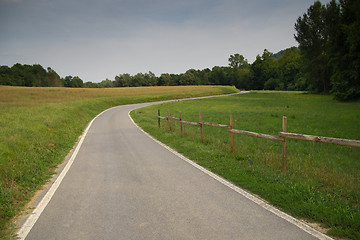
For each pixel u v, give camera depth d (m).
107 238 3.33
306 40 61.47
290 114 19.38
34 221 3.94
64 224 3.79
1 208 4.44
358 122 14.28
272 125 14.38
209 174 6.03
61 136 12.22
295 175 5.64
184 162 7.26
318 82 61.62
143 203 4.46
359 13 35.75
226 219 3.71
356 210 3.81
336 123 14.18
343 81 35.06
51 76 161.25
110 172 6.57
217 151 8.31
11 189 5.21
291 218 3.67
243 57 161.00
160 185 5.38
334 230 3.23
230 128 7.97
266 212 3.91
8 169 6.23
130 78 155.00
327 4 54.62
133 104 45.09
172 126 14.34
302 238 3.12
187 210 4.09
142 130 14.80
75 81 183.88
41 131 11.42
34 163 7.36
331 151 8.61
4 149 7.42
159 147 9.69
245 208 4.07
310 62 60.41
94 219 3.91
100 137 12.84
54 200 4.79
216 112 24.06
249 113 21.70
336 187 4.79
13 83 123.88
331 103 30.91
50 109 20.58
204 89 84.62
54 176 6.47
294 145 9.57
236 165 6.61
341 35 38.47
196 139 10.50
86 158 8.38
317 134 11.24
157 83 160.50
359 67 34.38
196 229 3.45
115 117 23.67
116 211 4.18
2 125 11.35
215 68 178.12
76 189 5.37
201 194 4.77
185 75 152.88
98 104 37.94
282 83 111.12
